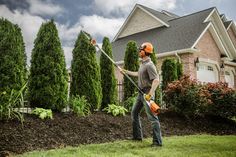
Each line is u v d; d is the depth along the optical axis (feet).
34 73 22.40
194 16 60.08
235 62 63.98
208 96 31.07
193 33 53.67
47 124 18.99
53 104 22.08
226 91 33.42
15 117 18.79
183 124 28.17
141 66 18.06
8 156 13.78
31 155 13.89
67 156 13.89
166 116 29.68
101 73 29.35
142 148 16.39
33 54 22.82
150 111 17.30
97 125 20.93
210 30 56.34
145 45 17.90
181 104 30.25
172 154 14.89
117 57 60.64
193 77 51.13
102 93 28.86
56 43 23.06
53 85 22.25
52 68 22.38
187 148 16.75
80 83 25.71
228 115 33.63
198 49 51.80
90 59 26.22
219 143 18.80
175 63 37.47
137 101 18.29
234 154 15.19
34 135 16.98
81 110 22.53
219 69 58.08
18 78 20.01
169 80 36.83
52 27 23.22
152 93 16.90
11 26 20.31
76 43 26.66
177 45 52.95
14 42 20.13
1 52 19.60
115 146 16.67
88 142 17.92
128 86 31.48
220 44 57.21
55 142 16.85
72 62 26.53
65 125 19.52
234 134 27.68
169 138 20.79
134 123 18.61
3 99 18.56
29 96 22.18
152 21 66.33
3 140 15.46
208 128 28.89
